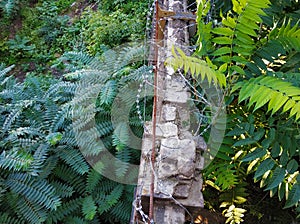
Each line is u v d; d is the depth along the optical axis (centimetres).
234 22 176
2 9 464
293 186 182
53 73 394
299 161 219
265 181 198
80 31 421
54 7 471
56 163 230
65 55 309
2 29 449
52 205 212
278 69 229
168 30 230
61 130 248
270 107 160
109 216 234
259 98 160
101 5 439
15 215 224
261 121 205
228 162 201
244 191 233
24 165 215
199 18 186
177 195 156
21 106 258
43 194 217
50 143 230
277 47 193
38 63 411
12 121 251
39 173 224
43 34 439
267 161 185
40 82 327
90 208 220
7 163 217
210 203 224
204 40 194
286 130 190
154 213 153
